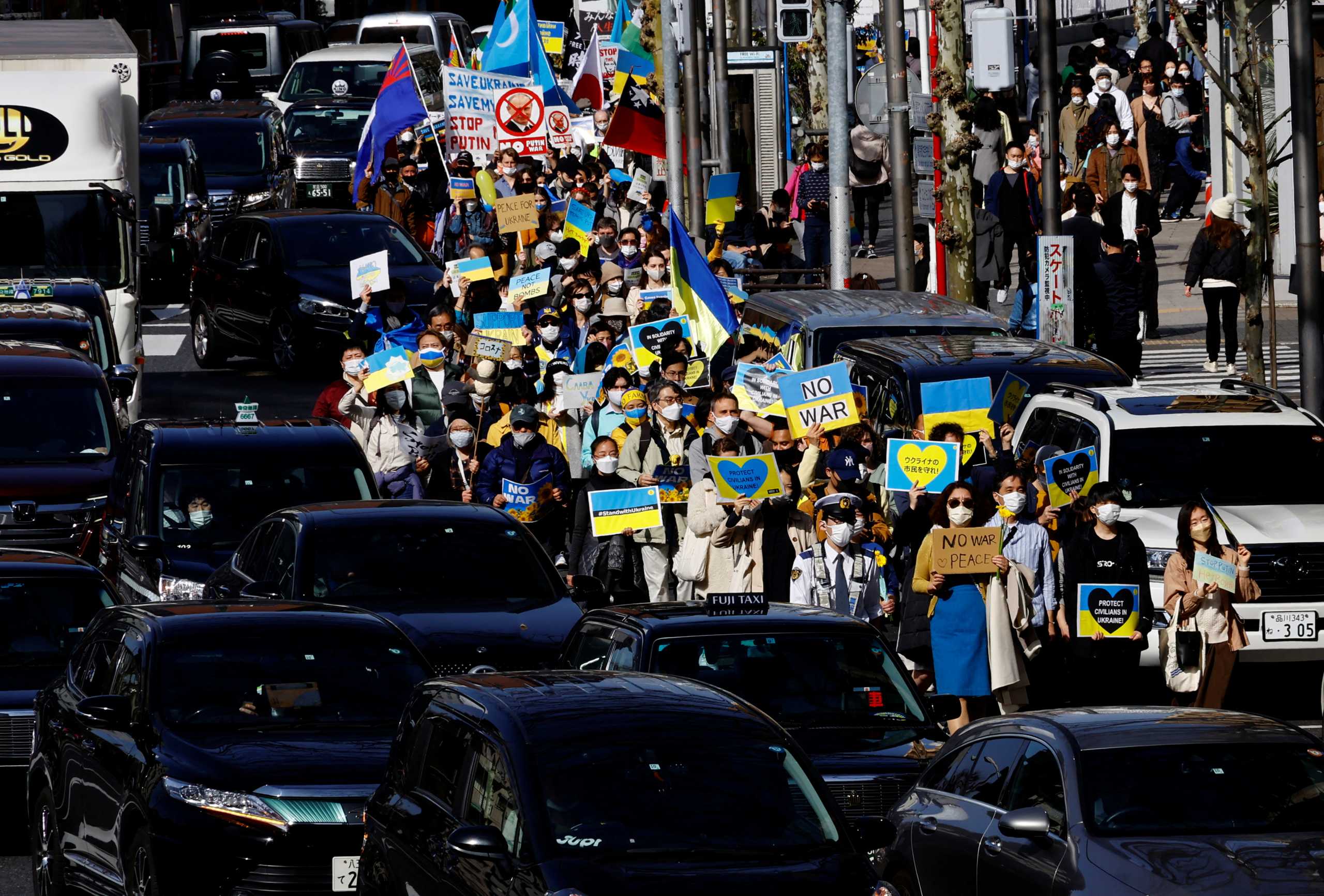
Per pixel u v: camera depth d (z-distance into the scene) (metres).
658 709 30.59
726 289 86.94
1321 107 103.25
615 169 120.75
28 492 67.44
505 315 80.06
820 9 152.75
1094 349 82.50
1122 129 129.75
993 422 61.09
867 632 41.00
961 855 33.44
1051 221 79.12
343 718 38.22
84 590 49.44
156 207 105.12
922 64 104.38
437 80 163.62
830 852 28.48
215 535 58.94
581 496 62.72
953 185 82.19
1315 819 31.30
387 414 68.25
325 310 101.44
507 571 51.72
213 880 34.62
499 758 29.33
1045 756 32.94
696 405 64.00
